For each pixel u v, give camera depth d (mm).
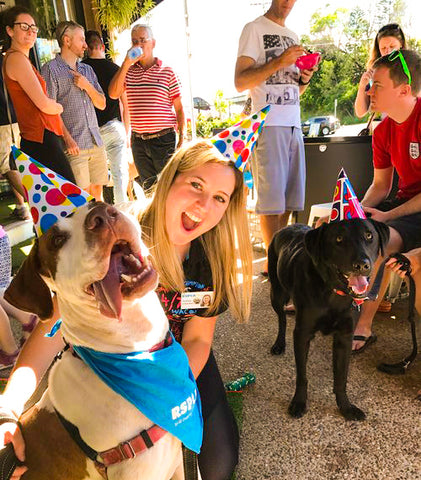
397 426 2135
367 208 2865
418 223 2680
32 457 1276
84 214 1107
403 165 2883
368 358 2727
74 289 1120
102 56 5180
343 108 6945
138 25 4621
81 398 1226
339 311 2117
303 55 3539
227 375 2637
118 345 1244
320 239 2119
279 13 3623
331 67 6922
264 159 3658
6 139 4969
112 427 1209
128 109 4910
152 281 1129
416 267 2307
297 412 2236
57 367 1317
